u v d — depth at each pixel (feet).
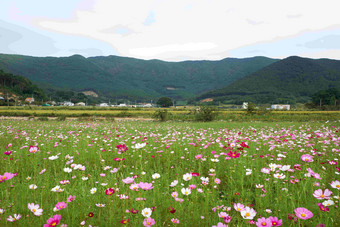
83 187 10.63
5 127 42.01
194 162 16.53
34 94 471.62
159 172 14.28
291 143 19.89
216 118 91.35
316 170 13.69
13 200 9.32
